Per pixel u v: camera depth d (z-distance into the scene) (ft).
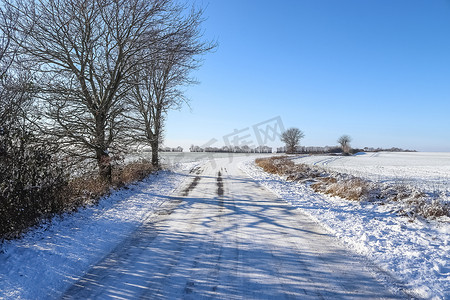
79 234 19.88
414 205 26.84
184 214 27.07
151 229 22.17
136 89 57.52
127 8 34.55
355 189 33.55
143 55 37.93
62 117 35.22
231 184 49.37
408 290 12.60
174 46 36.01
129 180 44.32
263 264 15.30
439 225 22.16
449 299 11.74
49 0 30.66
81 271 14.39
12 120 18.51
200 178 58.95
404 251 17.13
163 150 70.13
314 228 22.27
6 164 17.43
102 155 38.19
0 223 16.75
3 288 12.23
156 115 64.23
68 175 25.25
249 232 21.17
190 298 11.74
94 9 32.55
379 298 11.89
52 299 11.74
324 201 33.50
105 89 37.70
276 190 41.55
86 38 34.06
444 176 67.00
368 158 179.93
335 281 13.38
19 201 18.37
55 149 33.27
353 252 17.21
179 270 14.49
